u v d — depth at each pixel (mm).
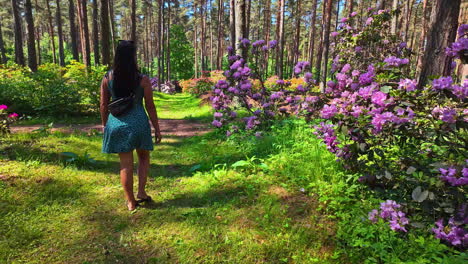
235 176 3764
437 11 4098
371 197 2932
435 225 2369
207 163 4418
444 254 2086
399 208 2463
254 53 6621
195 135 6938
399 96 2572
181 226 2646
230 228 2613
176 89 32375
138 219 2762
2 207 2756
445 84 2318
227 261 2191
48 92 8805
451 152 2338
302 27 46344
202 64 40281
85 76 10234
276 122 6238
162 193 3352
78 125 7742
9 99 8688
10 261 2082
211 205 3064
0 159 3912
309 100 4777
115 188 3457
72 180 3533
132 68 2701
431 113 2451
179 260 2207
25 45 49688
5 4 47156
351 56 6594
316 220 2719
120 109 2689
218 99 6637
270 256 2244
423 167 2426
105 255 2234
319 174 3512
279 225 2639
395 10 6590
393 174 2848
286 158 4168
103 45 13320
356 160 3135
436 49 4148
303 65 6281
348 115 3076
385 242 2227
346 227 2525
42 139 5215
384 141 2947
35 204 2891
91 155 4633
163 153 5219
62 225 2600
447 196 2279
